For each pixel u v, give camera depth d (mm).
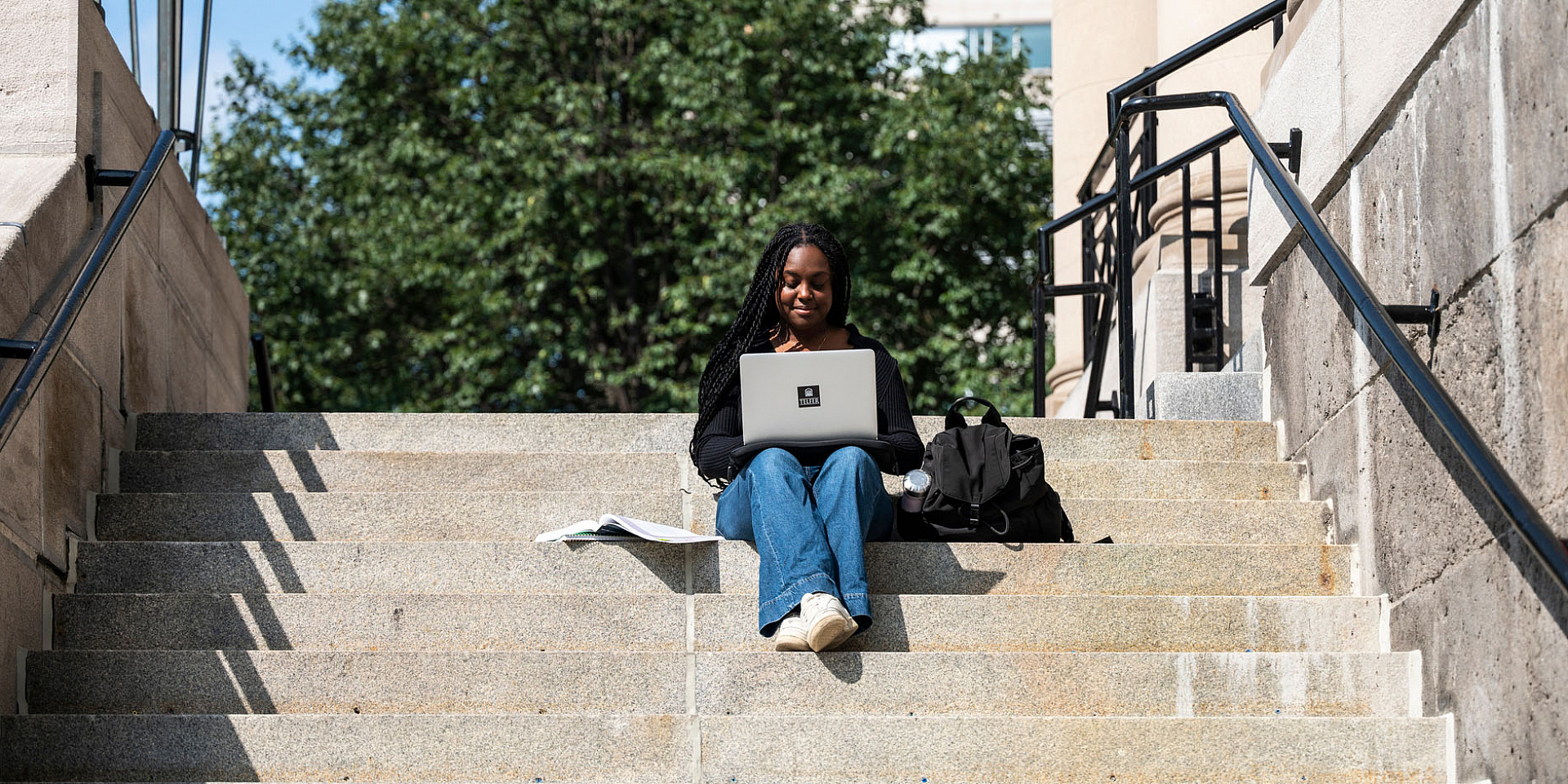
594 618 4367
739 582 4609
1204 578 4641
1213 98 5457
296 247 18781
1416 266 4258
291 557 4613
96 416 5051
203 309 6918
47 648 4266
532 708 4105
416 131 18266
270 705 4082
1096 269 9711
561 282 18328
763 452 4496
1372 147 4652
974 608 4375
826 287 4824
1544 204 3430
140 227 5746
